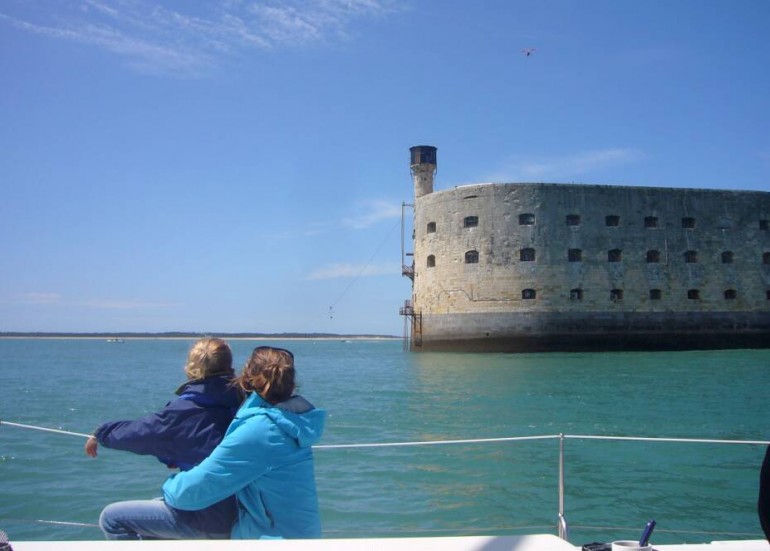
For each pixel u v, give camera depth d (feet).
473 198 193.88
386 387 114.83
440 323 197.16
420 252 206.90
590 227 190.60
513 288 188.55
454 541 14.61
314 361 236.43
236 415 17.25
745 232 199.31
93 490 41.47
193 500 16.39
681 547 15.74
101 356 295.69
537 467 46.39
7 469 46.62
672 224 194.70
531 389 102.58
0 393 111.65
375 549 14.14
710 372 127.65
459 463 47.88
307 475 17.06
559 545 14.38
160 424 17.65
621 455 49.85
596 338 187.32
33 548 13.91
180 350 396.78
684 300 192.65
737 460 48.08
